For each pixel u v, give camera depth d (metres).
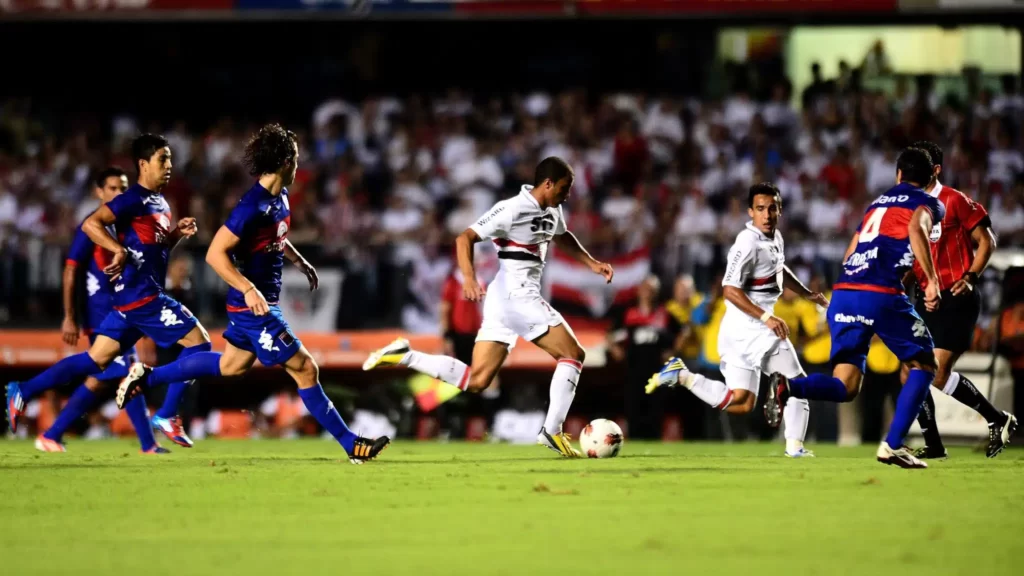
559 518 21.11
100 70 93.69
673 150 81.00
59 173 81.00
